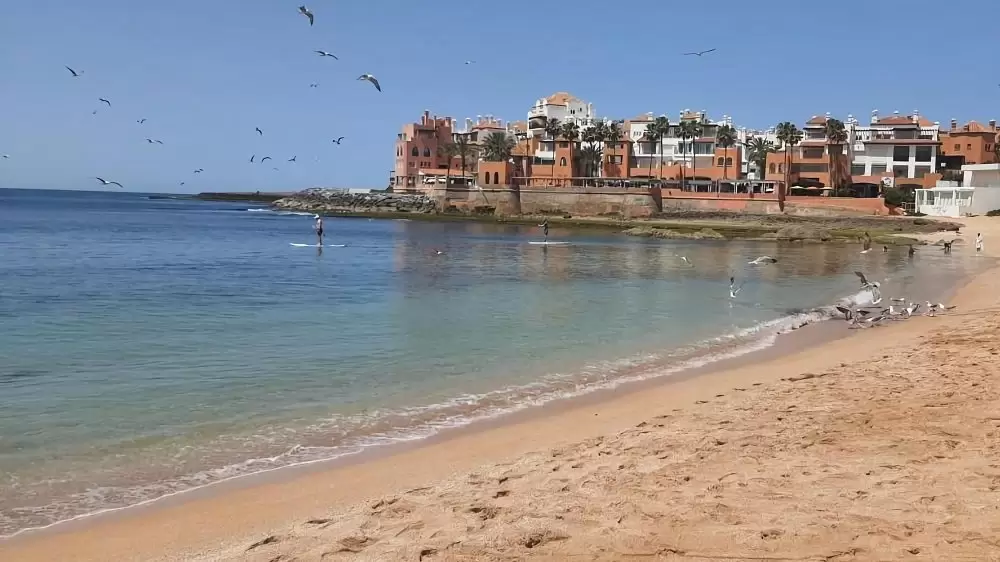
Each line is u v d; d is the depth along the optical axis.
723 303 33.50
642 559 7.42
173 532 9.23
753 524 8.11
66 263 50.88
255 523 9.50
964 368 16.92
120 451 12.52
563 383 17.88
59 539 9.04
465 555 7.72
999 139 132.00
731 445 11.54
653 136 137.75
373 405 15.74
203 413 14.92
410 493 10.00
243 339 23.34
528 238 91.31
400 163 172.50
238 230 100.81
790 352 21.91
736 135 145.00
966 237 88.25
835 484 9.34
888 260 61.31
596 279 44.59
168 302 32.00
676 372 19.11
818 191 125.88
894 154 129.25
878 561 7.08
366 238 87.19
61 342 22.50
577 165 146.12
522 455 12.00
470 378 18.39
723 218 122.31
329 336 24.05
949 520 7.94
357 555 7.93
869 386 15.66
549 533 8.15
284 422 14.38
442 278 44.09
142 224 112.31
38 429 13.65
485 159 153.88
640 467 10.61
